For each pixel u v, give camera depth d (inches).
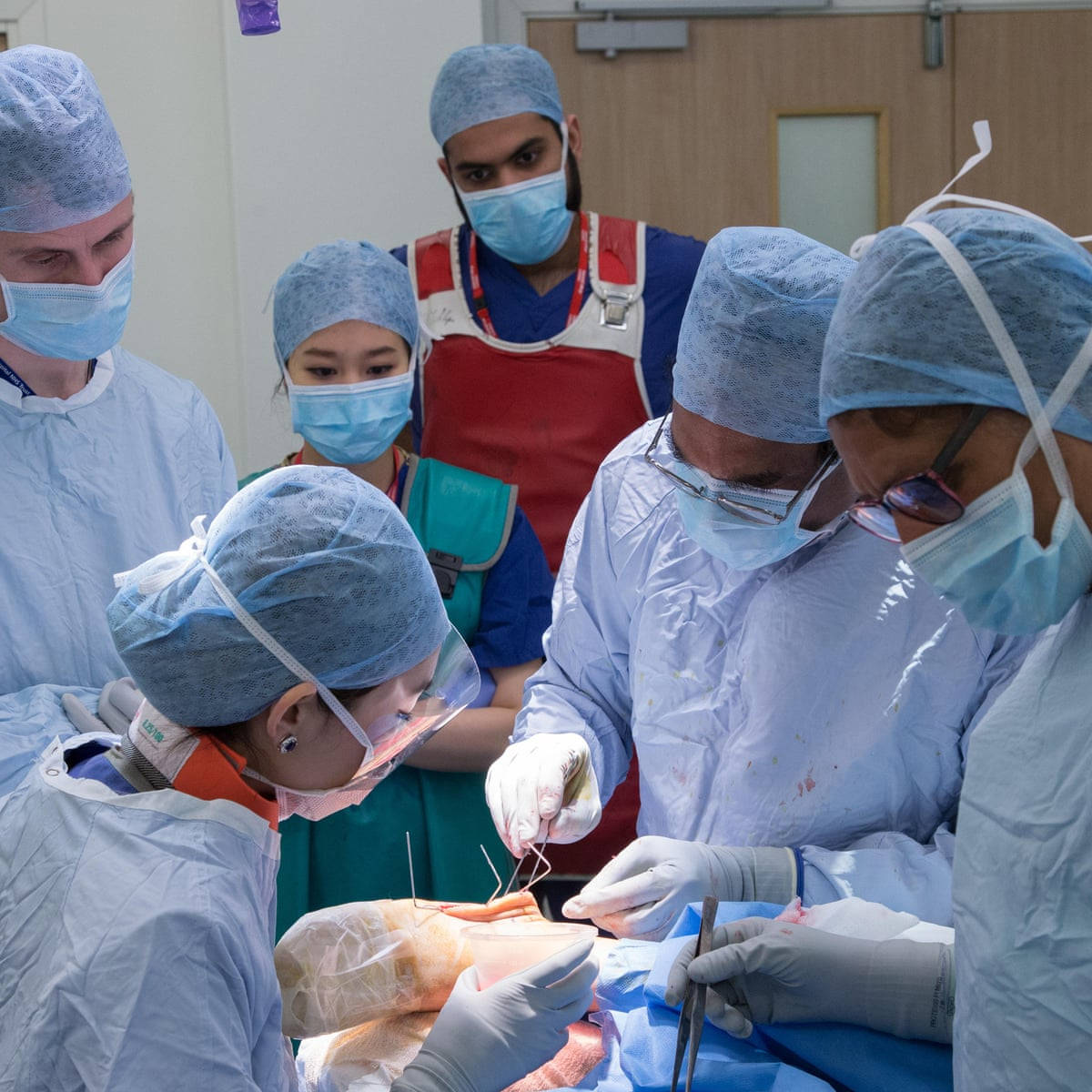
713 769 60.3
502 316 99.0
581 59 133.6
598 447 98.3
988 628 40.4
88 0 125.4
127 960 40.0
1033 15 133.3
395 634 45.6
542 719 65.4
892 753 55.6
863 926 50.6
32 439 66.8
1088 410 35.6
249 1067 42.0
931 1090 45.9
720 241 53.6
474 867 77.6
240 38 123.6
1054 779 37.9
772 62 133.8
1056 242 37.4
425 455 101.5
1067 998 36.5
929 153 135.6
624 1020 51.4
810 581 56.7
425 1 123.7
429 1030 52.8
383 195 125.8
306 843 76.3
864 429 38.9
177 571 45.3
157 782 45.2
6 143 59.4
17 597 65.4
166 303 129.4
